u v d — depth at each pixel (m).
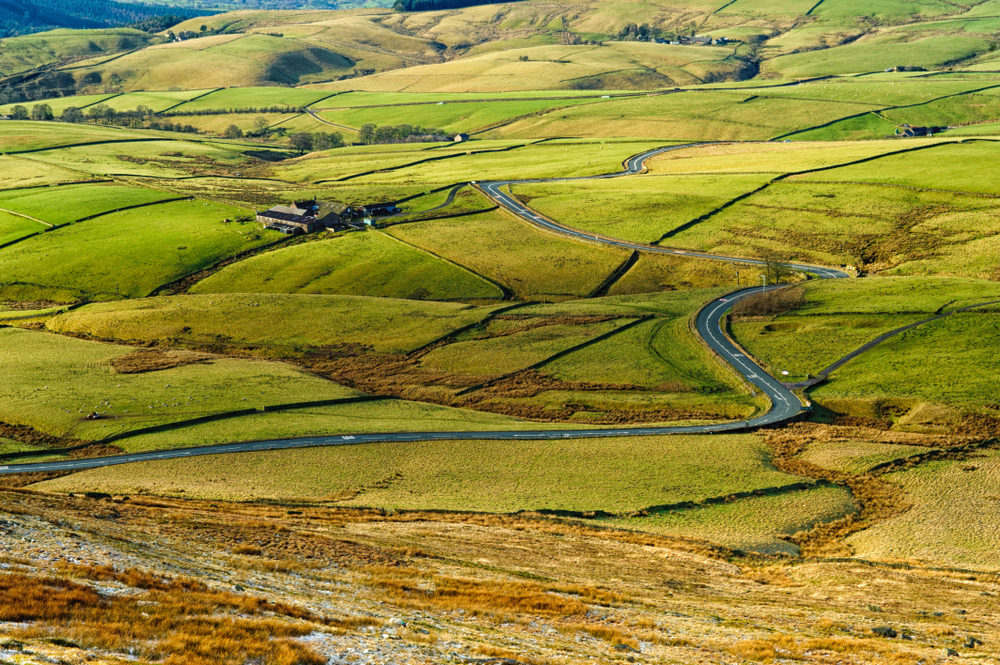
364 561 61.03
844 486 89.75
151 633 35.81
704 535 77.12
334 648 37.44
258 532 66.62
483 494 89.25
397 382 140.12
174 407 123.56
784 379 126.81
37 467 100.88
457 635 42.84
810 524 80.12
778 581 65.25
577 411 123.12
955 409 108.69
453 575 59.31
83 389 132.38
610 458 100.00
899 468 92.62
